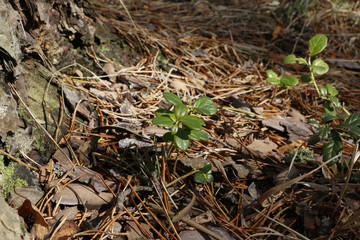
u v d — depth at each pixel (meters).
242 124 0.46
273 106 0.49
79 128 0.40
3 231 0.29
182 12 0.68
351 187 0.37
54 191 0.34
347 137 0.45
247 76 0.54
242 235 0.34
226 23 0.66
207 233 0.33
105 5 0.59
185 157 0.39
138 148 0.39
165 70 0.51
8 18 0.37
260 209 0.36
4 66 0.35
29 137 0.36
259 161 0.41
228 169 0.39
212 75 0.53
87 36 0.46
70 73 0.45
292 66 0.58
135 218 0.34
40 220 0.31
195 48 0.56
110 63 0.48
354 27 0.72
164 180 0.36
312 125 0.47
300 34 0.64
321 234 0.34
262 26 0.67
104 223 0.33
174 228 0.32
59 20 0.43
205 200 0.36
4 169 0.33
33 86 0.39
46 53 0.43
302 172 0.40
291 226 0.35
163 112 0.34
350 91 0.54
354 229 0.34
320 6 0.76
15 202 0.33
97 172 0.37
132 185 0.37
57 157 0.37
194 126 0.33
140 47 0.52
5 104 0.34
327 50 0.63
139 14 0.62
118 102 0.44
